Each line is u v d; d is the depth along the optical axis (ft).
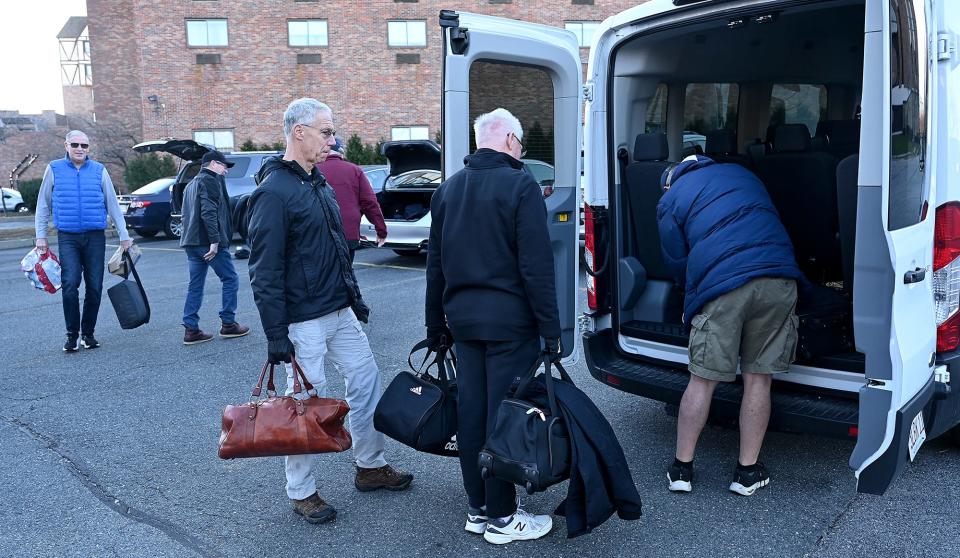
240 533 10.48
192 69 77.25
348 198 20.03
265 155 45.70
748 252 10.30
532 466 8.57
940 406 9.87
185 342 21.07
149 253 42.96
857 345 8.84
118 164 91.50
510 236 9.29
